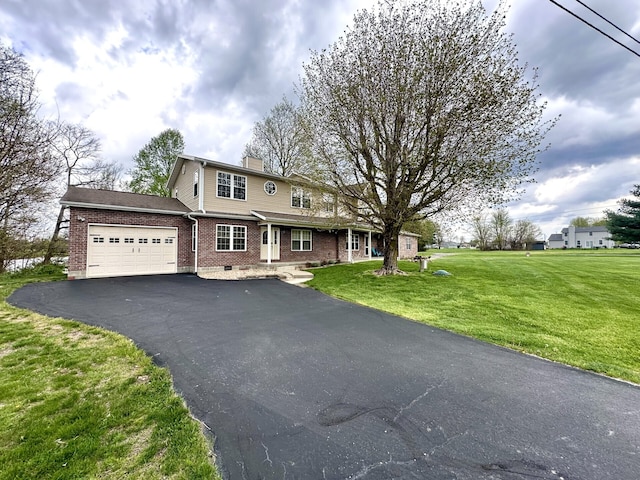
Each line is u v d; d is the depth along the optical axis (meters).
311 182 12.12
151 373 3.51
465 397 3.06
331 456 2.19
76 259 10.93
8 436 2.33
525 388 3.27
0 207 12.33
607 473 2.04
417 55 9.55
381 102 10.03
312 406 2.88
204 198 13.56
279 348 4.40
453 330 5.34
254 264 14.79
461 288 9.14
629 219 30.11
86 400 2.89
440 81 9.55
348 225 12.99
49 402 2.83
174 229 13.27
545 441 2.38
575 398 3.07
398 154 10.61
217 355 4.11
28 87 12.55
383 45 9.85
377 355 4.18
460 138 9.65
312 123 11.22
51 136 14.12
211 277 11.64
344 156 10.97
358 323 5.76
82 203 11.02
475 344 4.66
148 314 6.20
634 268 13.15
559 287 9.09
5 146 11.98
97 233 11.38
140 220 12.32
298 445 2.31
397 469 2.06
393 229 11.88
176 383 3.30
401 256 25.14
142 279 10.98
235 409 2.81
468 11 9.22
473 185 9.95
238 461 2.13
